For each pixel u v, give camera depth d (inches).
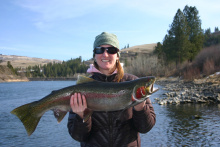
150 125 118.6
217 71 1294.3
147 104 126.3
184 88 1093.1
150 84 120.5
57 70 7288.4
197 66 1685.5
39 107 133.5
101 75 134.3
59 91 132.5
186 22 2377.0
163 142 346.9
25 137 412.8
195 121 459.2
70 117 130.6
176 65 2386.8
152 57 2869.1
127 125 120.6
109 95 124.1
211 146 321.7
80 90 128.0
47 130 454.9
